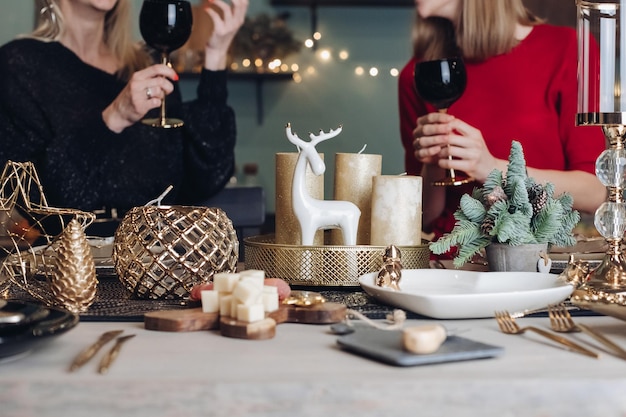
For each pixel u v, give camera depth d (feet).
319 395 2.19
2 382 2.19
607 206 3.42
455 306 2.96
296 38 14.42
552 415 2.22
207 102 8.91
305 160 3.74
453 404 2.19
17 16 13.12
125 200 8.61
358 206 4.19
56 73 9.04
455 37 8.76
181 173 9.00
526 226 3.72
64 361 2.40
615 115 3.37
